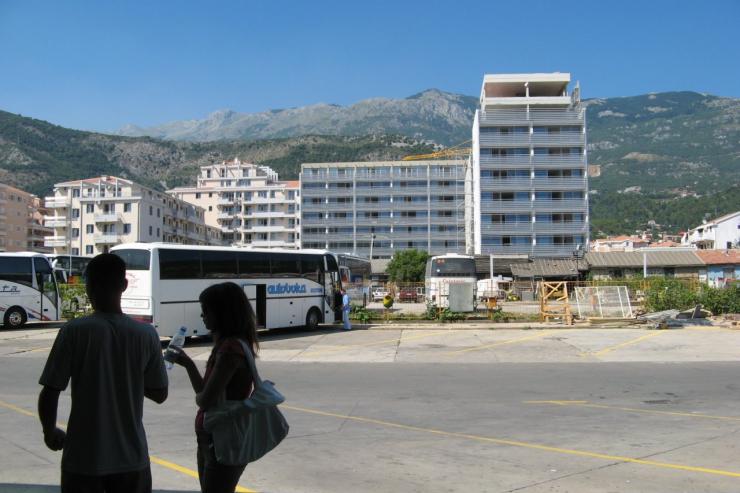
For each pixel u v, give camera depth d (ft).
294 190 385.09
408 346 63.57
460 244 348.79
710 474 19.90
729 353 56.08
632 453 22.54
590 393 36.09
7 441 24.66
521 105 263.49
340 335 75.66
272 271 76.43
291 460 21.71
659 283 94.27
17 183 578.25
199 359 56.59
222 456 12.05
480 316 91.30
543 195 262.47
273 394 12.60
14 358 55.52
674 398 34.30
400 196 353.92
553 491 18.22
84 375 10.80
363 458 21.94
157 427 27.20
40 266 86.02
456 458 21.93
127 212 294.46
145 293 64.18
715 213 589.73
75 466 10.62
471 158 327.47
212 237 377.30
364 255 352.28
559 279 228.84
